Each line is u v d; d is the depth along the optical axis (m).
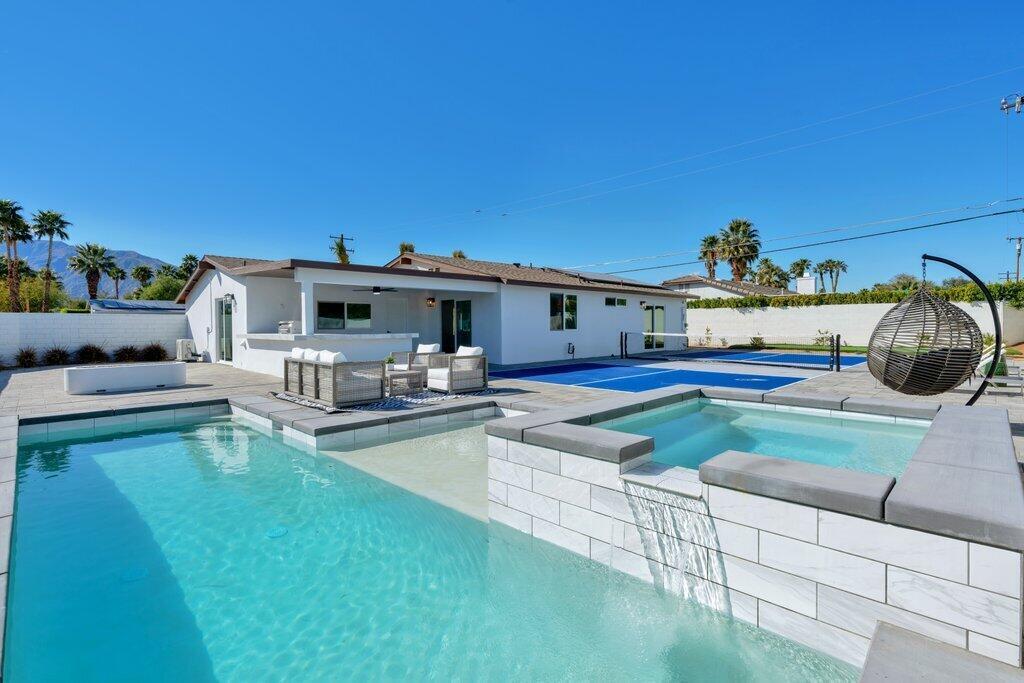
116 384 9.47
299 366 8.34
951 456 2.94
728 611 2.74
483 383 9.34
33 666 2.40
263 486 4.90
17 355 15.69
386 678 2.34
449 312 16.58
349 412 7.20
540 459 3.65
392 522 4.09
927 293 6.20
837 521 2.36
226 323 15.70
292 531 3.92
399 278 12.75
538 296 16.06
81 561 3.44
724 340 25.89
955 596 2.05
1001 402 7.71
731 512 2.72
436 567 3.40
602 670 2.41
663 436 5.71
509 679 2.35
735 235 36.38
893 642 2.11
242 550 3.61
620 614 2.88
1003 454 2.97
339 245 32.22
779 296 24.19
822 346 22.45
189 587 3.12
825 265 54.00
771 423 6.28
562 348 16.91
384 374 8.00
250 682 2.30
